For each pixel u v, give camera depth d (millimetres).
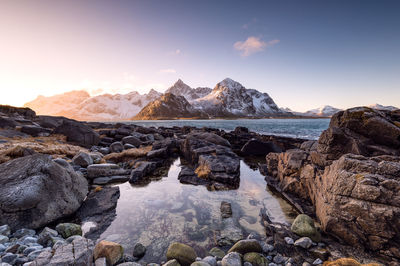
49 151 13875
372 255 4801
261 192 9703
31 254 4324
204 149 15586
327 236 5715
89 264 3973
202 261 4371
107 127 47688
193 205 8039
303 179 8414
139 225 6395
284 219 6965
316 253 4918
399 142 8250
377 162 5840
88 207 7590
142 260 4746
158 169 14117
